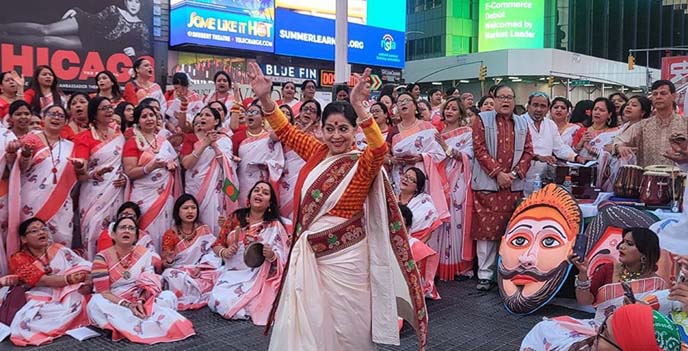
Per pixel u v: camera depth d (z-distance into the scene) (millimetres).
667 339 2150
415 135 5586
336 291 2689
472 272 5785
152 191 5043
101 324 4020
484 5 39000
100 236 4484
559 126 6594
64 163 4695
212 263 4957
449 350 3902
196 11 13086
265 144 5645
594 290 3455
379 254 2721
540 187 5422
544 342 3215
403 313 2852
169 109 6586
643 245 3287
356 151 2768
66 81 11195
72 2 11195
